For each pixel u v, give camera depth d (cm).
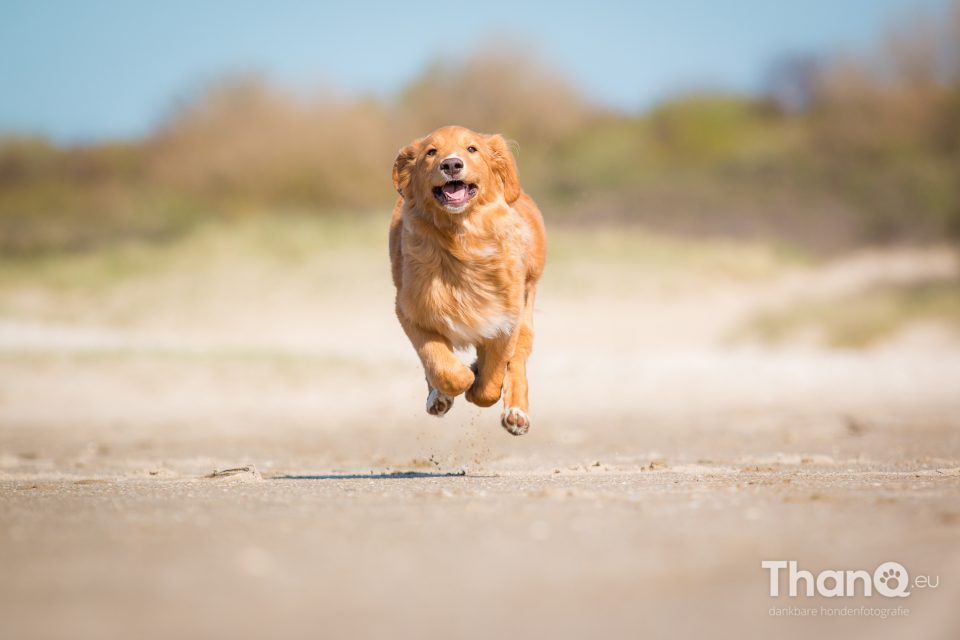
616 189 4672
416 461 994
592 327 2764
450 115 5172
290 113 4806
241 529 460
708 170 4966
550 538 434
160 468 965
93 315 3011
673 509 505
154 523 476
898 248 3803
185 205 4638
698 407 1563
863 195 4359
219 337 2756
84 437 1374
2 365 1912
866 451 1033
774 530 448
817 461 902
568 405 1617
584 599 349
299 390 1794
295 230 3778
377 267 3372
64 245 4066
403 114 5088
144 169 4984
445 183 666
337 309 3014
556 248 3481
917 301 2750
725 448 1093
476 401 730
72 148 4997
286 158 4697
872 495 553
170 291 3228
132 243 3953
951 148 5047
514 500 545
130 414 1611
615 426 1373
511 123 5250
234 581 366
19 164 4966
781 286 3225
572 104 5341
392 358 2108
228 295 3156
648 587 363
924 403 1539
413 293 694
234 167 4703
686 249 3569
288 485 675
